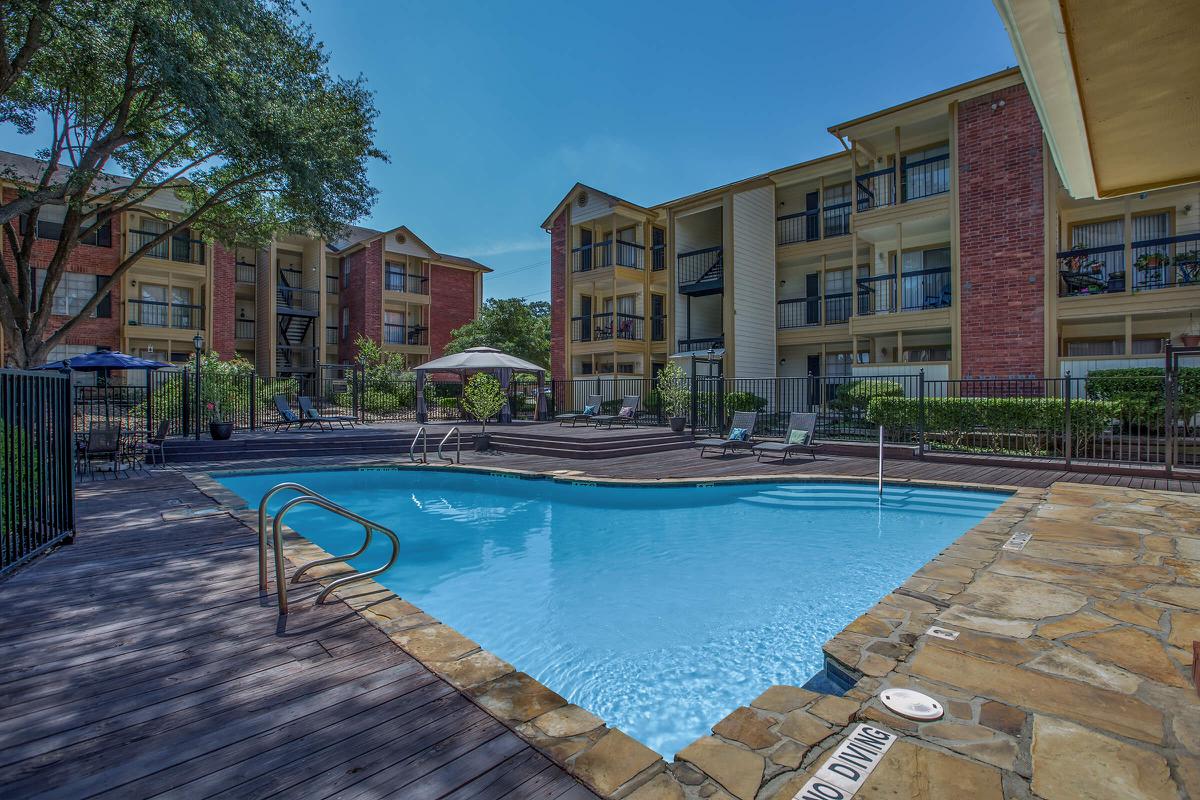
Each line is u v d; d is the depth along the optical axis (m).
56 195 11.52
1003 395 13.16
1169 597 3.76
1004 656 2.96
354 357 31.64
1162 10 1.76
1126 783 1.95
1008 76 13.13
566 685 3.44
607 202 22.38
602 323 24.20
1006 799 1.87
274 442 12.56
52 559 4.69
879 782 1.97
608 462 11.38
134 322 23.09
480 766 2.06
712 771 2.05
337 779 1.98
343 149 13.60
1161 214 13.58
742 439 12.11
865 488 8.92
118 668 2.82
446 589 5.11
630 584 5.18
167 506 6.85
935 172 15.83
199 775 2.00
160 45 9.62
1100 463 9.44
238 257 28.83
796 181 19.42
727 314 18.86
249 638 3.19
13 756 2.10
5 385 4.34
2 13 9.74
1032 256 12.91
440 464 11.14
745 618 4.41
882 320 15.12
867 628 3.33
